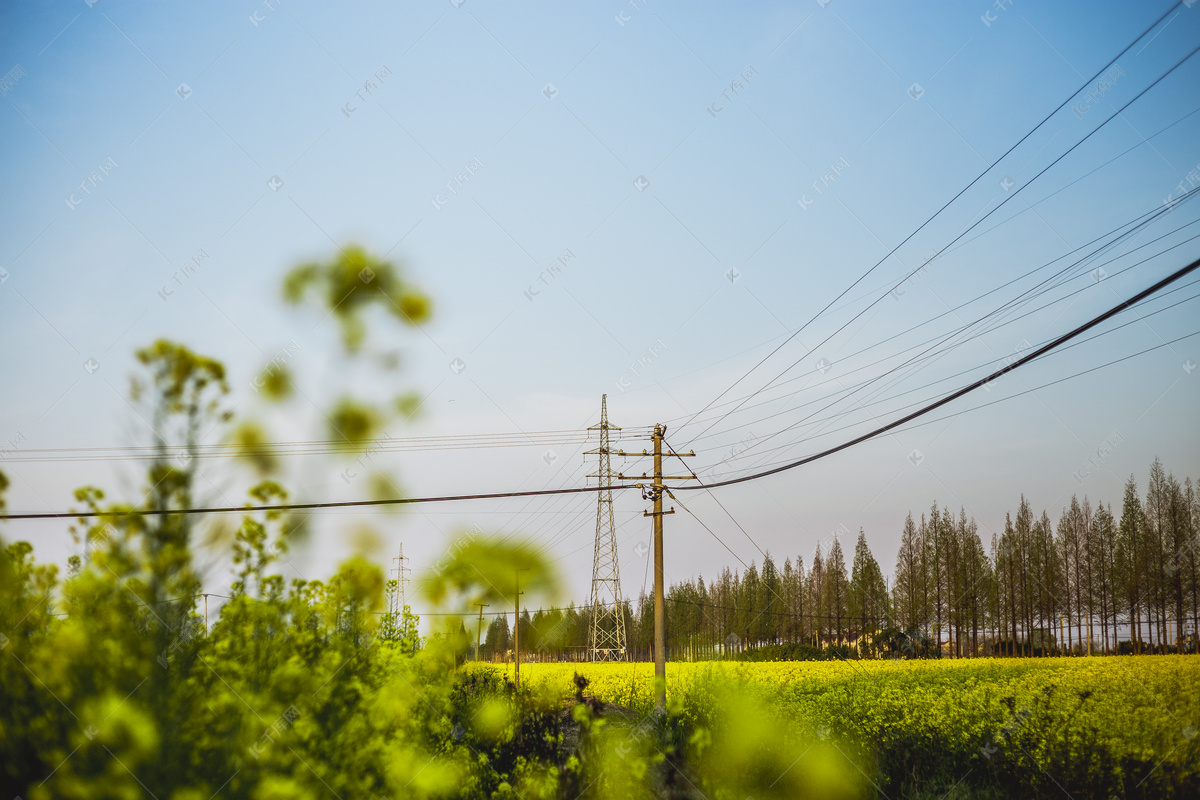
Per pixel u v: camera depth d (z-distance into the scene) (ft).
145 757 13.46
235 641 14.97
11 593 13.24
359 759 17.08
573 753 29.22
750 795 30.63
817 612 188.96
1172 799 28.73
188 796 13.83
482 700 33.17
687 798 28.78
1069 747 33.60
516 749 31.42
